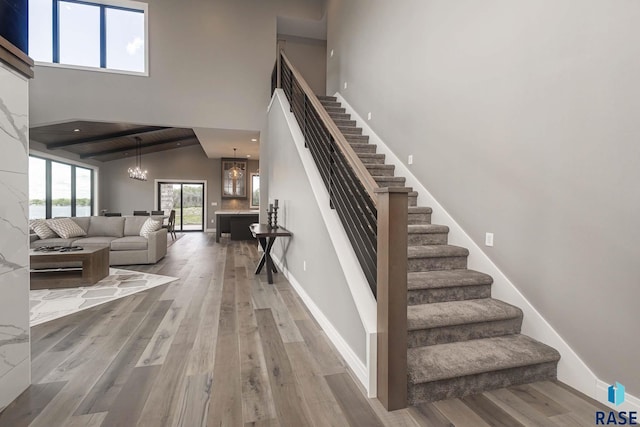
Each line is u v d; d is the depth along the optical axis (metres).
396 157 4.16
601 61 1.86
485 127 2.74
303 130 4.20
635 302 1.72
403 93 4.03
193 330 2.83
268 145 6.82
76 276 4.35
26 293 1.92
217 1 6.84
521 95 2.39
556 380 2.11
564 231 2.08
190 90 6.70
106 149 10.10
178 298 3.76
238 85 6.95
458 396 1.93
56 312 3.26
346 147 2.40
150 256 5.79
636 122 1.70
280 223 5.28
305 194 3.65
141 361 2.28
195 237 10.28
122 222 6.54
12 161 1.78
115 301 3.64
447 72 3.22
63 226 5.89
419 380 1.83
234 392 1.93
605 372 1.86
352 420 1.71
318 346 2.55
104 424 1.64
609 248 1.83
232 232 9.38
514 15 2.46
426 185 3.55
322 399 1.88
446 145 3.23
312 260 3.34
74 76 6.12
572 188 2.03
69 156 9.46
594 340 1.91
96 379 2.04
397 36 4.18
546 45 2.20
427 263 2.79
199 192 12.50
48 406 1.77
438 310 2.31
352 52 5.70
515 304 2.43
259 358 2.35
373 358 1.92
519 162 2.41
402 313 1.82
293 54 8.58
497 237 2.60
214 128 6.88
